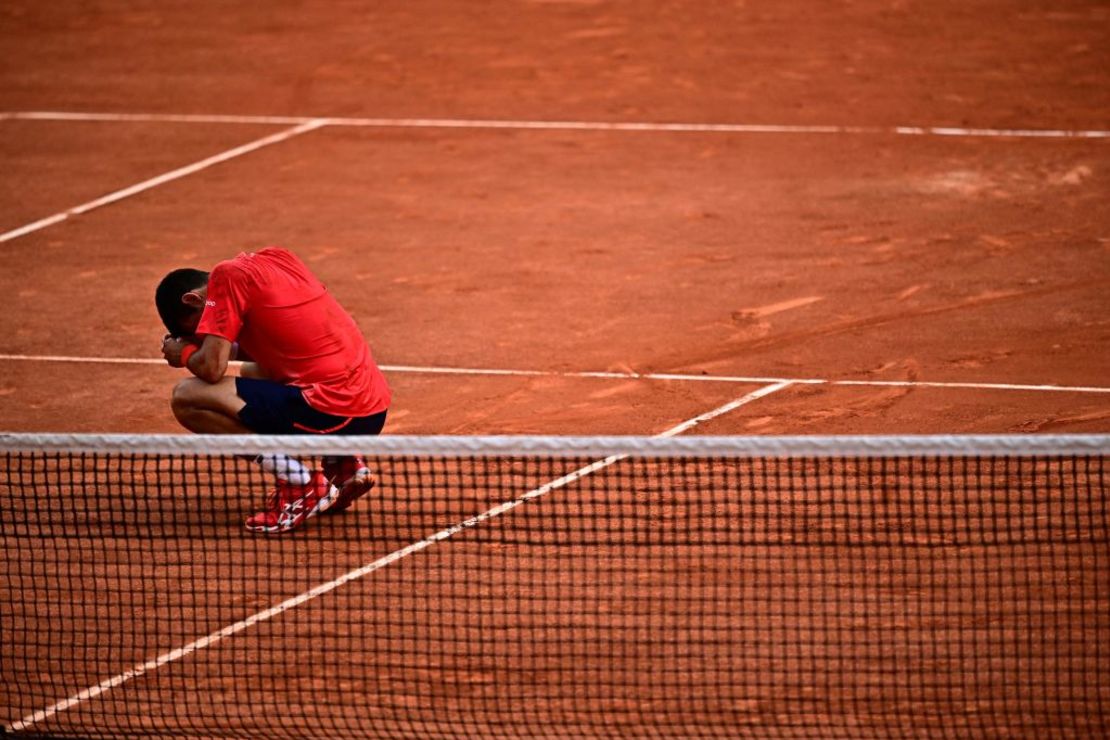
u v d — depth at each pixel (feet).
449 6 252.21
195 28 244.83
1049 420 94.79
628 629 67.97
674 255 136.46
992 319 116.47
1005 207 147.43
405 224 149.18
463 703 62.80
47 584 74.64
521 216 150.41
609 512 79.20
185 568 76.18
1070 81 195.93
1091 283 124.36
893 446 61.05
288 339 80.33
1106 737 58.49
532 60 219.20
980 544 74.43
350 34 238.07
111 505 81.87
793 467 84.99
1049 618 67.67
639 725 60.54
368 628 69.31
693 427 95.76
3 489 85.66
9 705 63.93
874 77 202.28
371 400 82.48
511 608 70.33
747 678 63.72
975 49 213.46
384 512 81.97
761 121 184.65
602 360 110.01
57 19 252.62
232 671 66.23
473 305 124.47
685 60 215.72
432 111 195.62
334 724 61.67
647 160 169.58
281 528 79.25
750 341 113.29
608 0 250.98
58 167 174.60
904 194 153.17
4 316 124.67
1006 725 59.62
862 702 61.57
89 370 111.24
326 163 173.27
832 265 131.95
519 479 84.89
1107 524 76.79
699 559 74.38
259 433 81.05
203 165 174.09
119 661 67.41
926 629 67.15
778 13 238.68
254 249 143.13
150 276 135.44
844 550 74.74
